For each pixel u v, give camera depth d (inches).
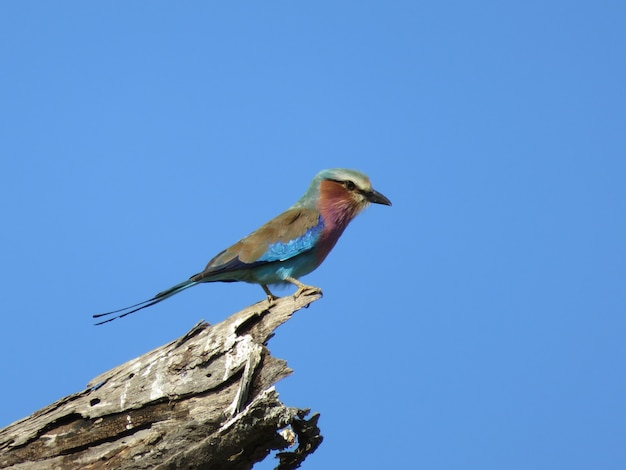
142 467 441.4
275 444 449.7
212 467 449.7
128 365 473.4
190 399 454.3
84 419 452.8
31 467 446.6
